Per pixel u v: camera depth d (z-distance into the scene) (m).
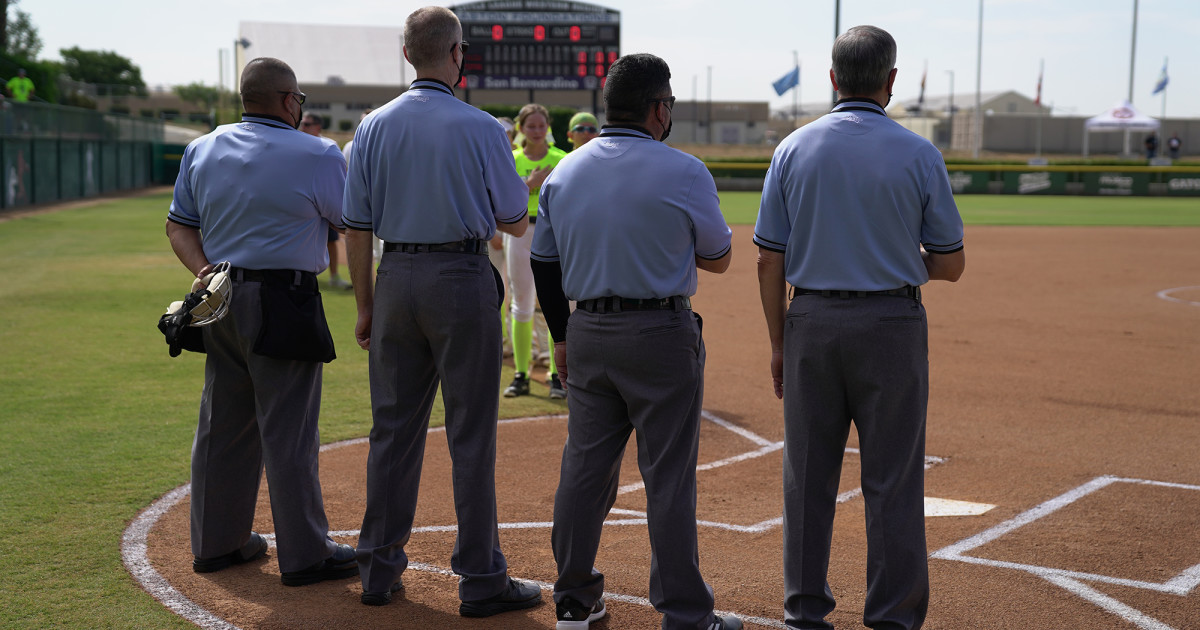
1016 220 25.83
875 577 2.97
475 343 3.27
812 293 2.96
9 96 31.36
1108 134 66.12
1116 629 3.30
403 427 3.39
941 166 2.89
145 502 4.43
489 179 3.28
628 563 3.89
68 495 4.50
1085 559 3.94
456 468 3.34
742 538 4.18
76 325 9.14
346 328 9.10
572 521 3.13
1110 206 32.28
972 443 5.77
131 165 34.00
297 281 3.49
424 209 3.21
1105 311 11.22
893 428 2.93
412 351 3.35
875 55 2.88
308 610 3.38
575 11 35.94
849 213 2.87
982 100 86.62
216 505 3.64
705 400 6.89
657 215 2.96
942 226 2.90
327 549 3.65
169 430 5.64
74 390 6.61
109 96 47.78
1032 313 11.08
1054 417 6.39
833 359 2.93
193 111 58.62
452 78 3.36
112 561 3.76
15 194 23.70
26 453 5.14
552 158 6.66
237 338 3.48
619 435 3.18
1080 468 5.26
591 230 3.01
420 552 3.98
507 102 56.78
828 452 3.04
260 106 3.58
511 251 6.63
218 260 3.51
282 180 3.45
